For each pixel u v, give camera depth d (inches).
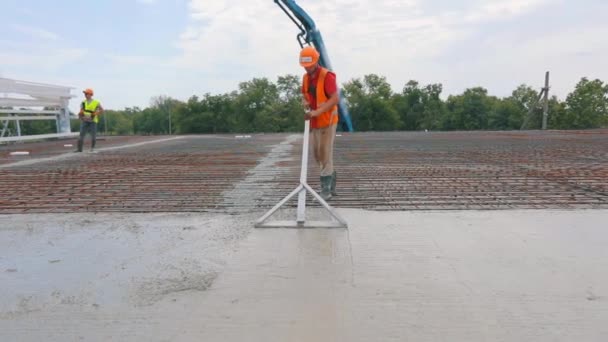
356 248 102.3
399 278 85.4
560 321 68.9
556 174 205.3
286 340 65.0
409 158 286.0
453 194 160.7
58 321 71.9
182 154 339.0
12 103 454.9
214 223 125.7
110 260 97.5
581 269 88.1
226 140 529.0
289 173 226.2
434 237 109.4
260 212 138.6
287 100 2050.9
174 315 72.9
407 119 2038.6
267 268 91.3
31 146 440.1
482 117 1935.3
